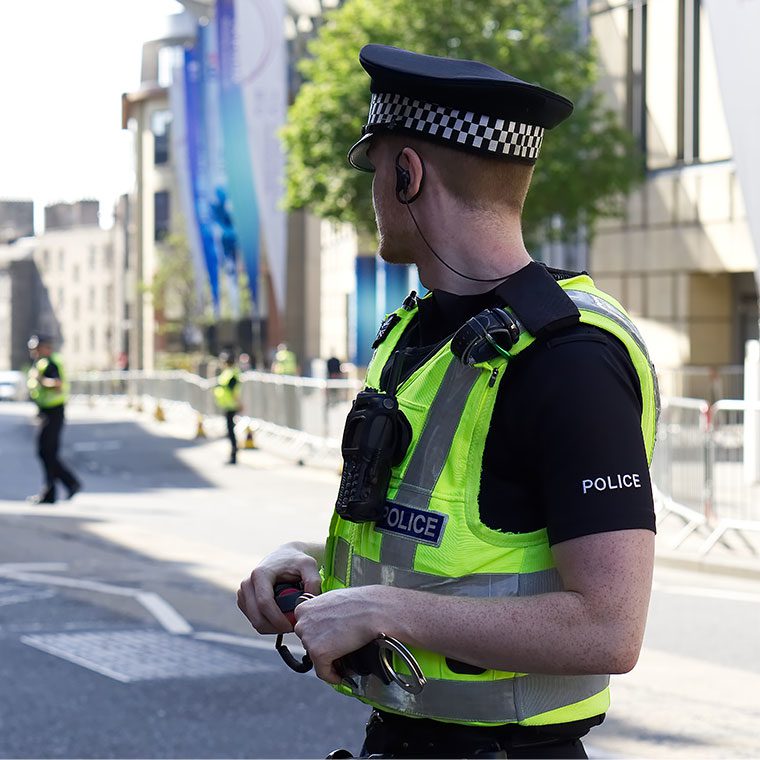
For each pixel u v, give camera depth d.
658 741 6.61
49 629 9.46
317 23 58.97
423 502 2.09
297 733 6.89
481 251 2.17
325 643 2.02
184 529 15.48
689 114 31.09
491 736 2.12
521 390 2.03
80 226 118.44
